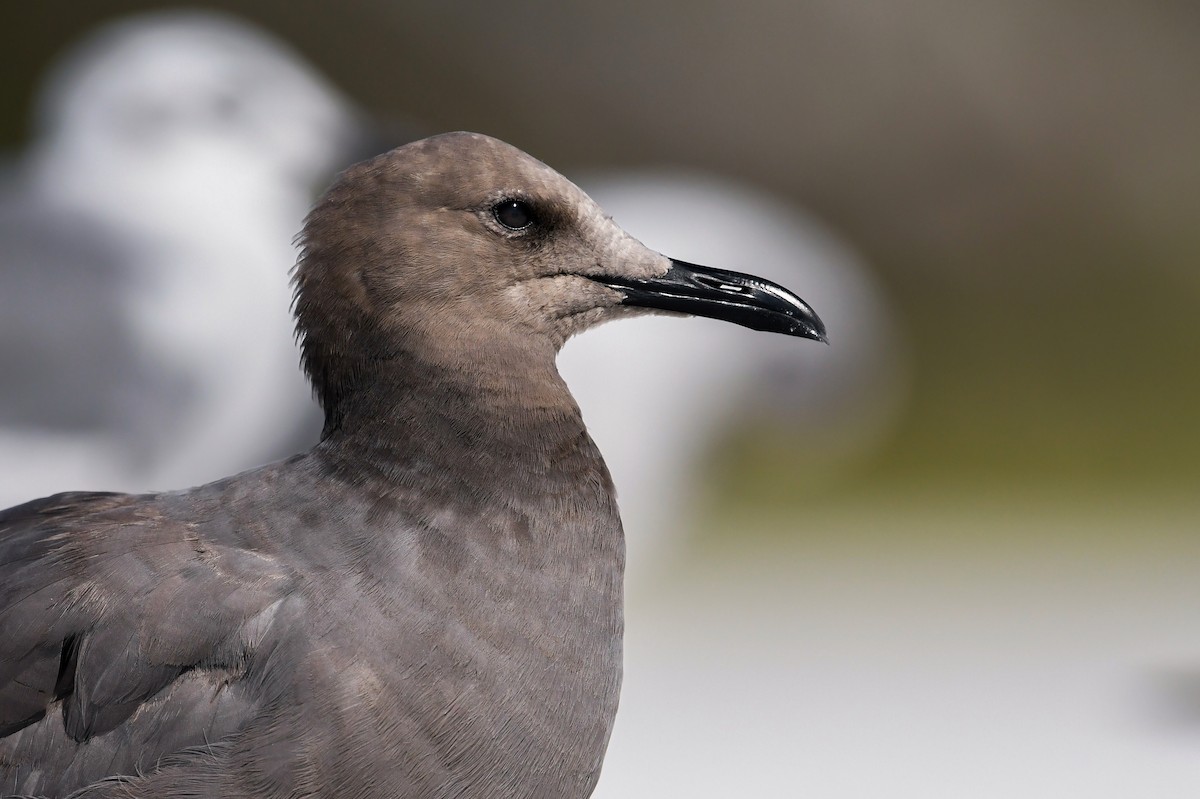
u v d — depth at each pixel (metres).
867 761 11.73
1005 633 15.02
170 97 14.80
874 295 19.45
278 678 6.73
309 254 7.51
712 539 18.78
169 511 7.24
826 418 17.66
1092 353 25.94
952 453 23.53
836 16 27.66
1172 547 18.64
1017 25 28.50
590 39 26.80
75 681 6.88
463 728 6.79
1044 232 27.67
